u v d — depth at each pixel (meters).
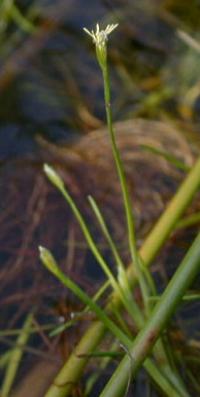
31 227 0.16
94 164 0.17
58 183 0.13
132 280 0.13
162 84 0.19
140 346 0.11
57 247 0.16
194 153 0.17
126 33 0.20
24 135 0.18
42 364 0.14
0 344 0.14
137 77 0.19
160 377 0.12
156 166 0.17
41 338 0.14
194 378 0.14
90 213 0.16
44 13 0.20
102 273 0.15
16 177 0.17
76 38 0.19
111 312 0.13
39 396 0.13
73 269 0.15
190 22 0.20
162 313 0.11
